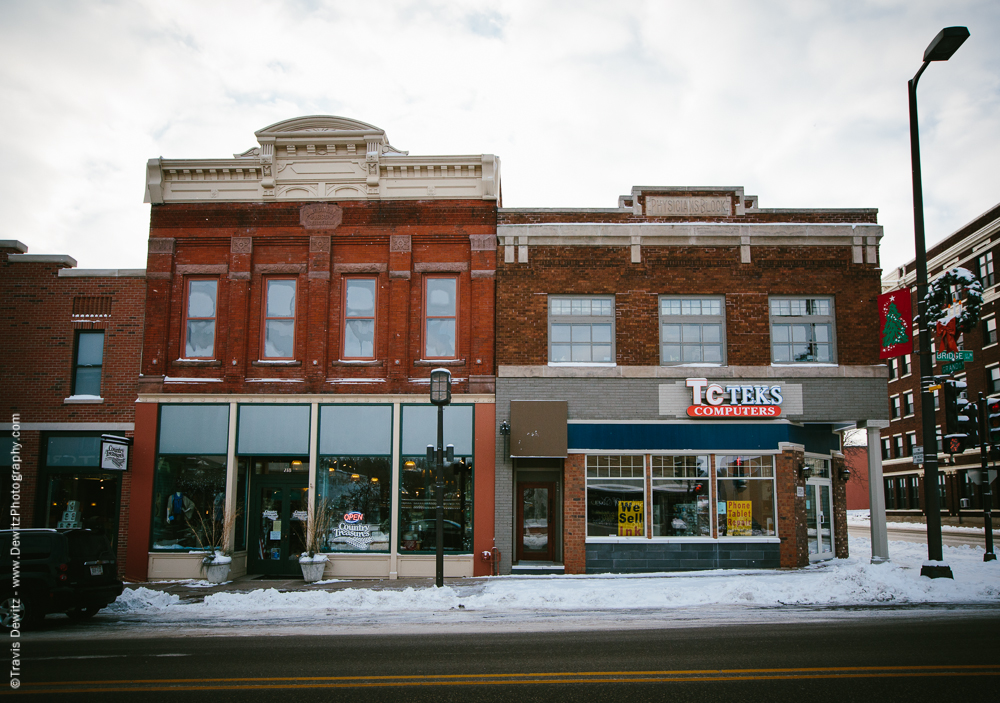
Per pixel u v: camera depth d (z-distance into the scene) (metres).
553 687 7.22
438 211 19.67
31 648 9.78
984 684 7.18
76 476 19.16
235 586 17.05
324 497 18.67
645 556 18.17
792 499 18.39
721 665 8.09
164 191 19.94
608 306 19.33
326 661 8.60
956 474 45.38
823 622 11.01
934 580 14.05
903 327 17.61
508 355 18.95
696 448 18.55
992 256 41.25
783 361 19.09
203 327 19.73
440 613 12.56
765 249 19.41
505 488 18.39
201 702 6.84
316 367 19.12
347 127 20.03
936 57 14.89
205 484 18.86
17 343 19.53
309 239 19.73
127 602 13.84
